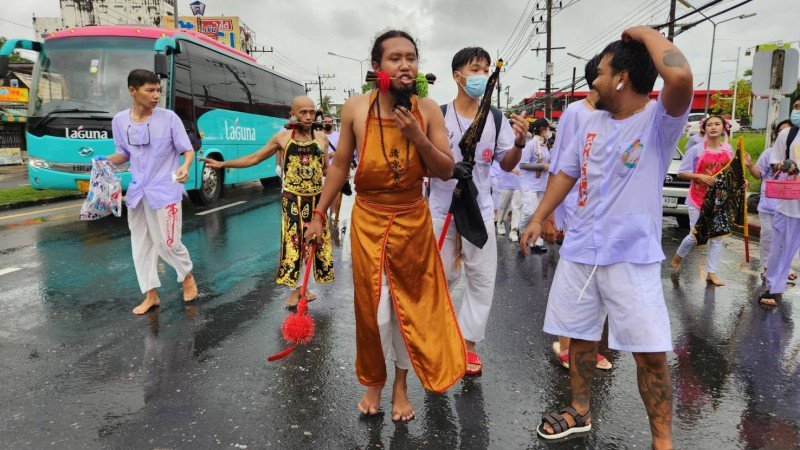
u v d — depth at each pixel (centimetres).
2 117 2375
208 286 505
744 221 529
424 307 254
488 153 309
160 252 433
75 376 318
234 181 1230
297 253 434
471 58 306
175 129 421
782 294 507
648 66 216
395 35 225
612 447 253
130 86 405
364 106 241
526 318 435
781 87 752
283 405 286
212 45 1134
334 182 255
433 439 256
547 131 681
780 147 477
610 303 237
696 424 275
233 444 250
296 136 431
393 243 246
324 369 330
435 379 248
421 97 246
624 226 228
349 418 274
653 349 224
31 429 262
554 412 274
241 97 1265
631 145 224
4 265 573
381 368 263
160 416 274
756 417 282
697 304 476
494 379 322
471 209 283
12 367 329
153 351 355
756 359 356
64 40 923
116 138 420
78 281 514
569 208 430
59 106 902
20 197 1073
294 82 1723
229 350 357
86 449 246
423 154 226
